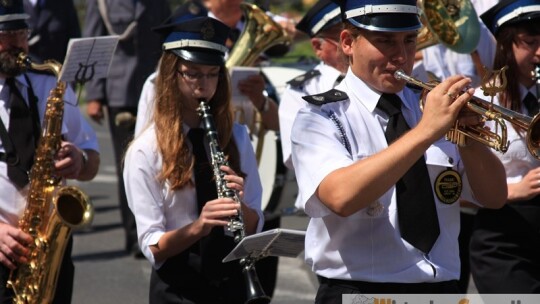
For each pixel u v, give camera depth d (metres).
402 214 12.70
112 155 43.94
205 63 15.39
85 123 17.64
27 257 16.19
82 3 58.41
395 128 12.85
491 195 13.05
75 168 16.67
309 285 24.88
